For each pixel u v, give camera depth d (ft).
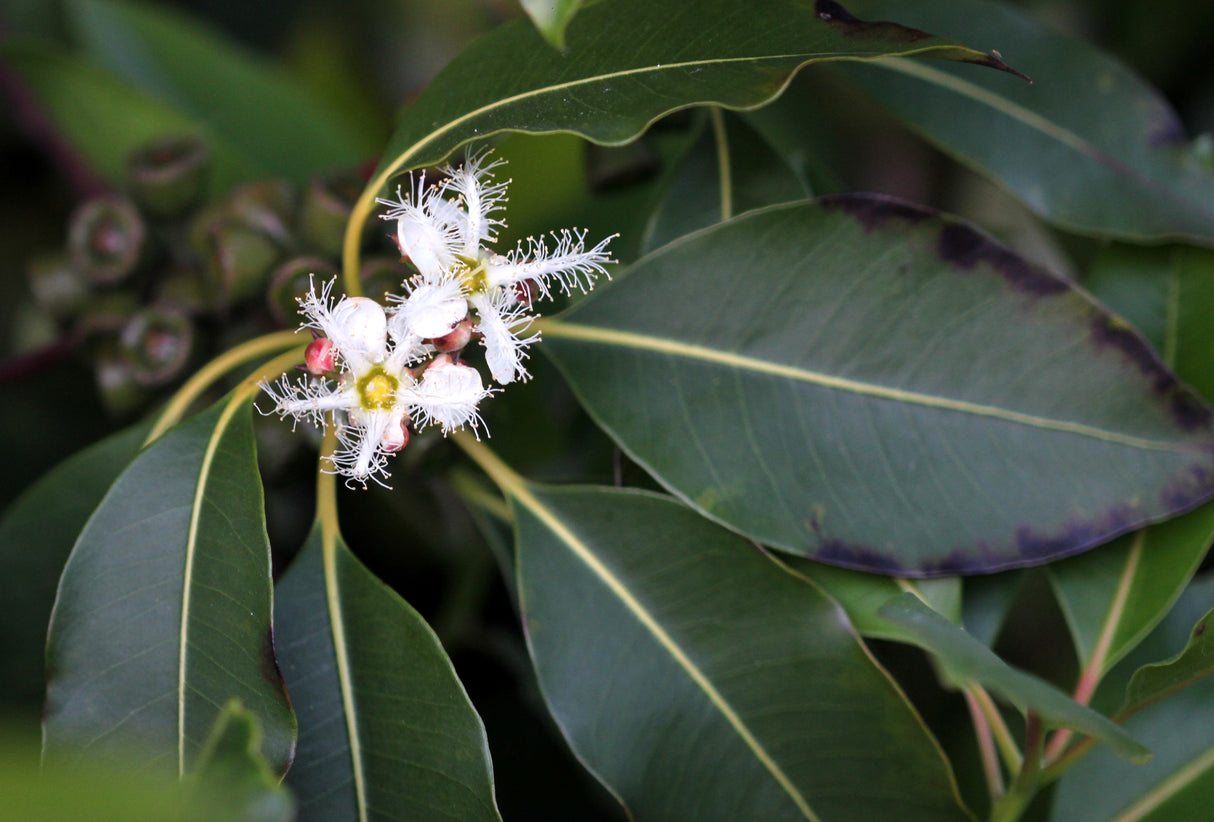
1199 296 1.69
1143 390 1.62
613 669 1.62
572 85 1.59
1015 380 1.63
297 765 1.59
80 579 1.57
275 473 1.69
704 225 1.70
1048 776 1.61
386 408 1.61
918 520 1.62
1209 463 1.61
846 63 1.75
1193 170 1.72
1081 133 1.73
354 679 1.60
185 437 1.59
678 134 1.74
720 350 1.65
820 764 1.61
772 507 1.63
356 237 1.62
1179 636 1.69
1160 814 1.66
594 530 1.64
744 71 1.58
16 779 1.41
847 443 1.63
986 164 1.74
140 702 1.56
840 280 1.64
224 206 1.74
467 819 1.58
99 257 1.78
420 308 1.60
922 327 1.63
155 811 1.41
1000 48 1.75
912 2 1.76
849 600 1.64
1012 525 1.62
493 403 1.67
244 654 1.57
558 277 1.64
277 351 1.68
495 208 1.64
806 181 1.77
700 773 1.61
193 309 1.76
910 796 1.60
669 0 1.60
